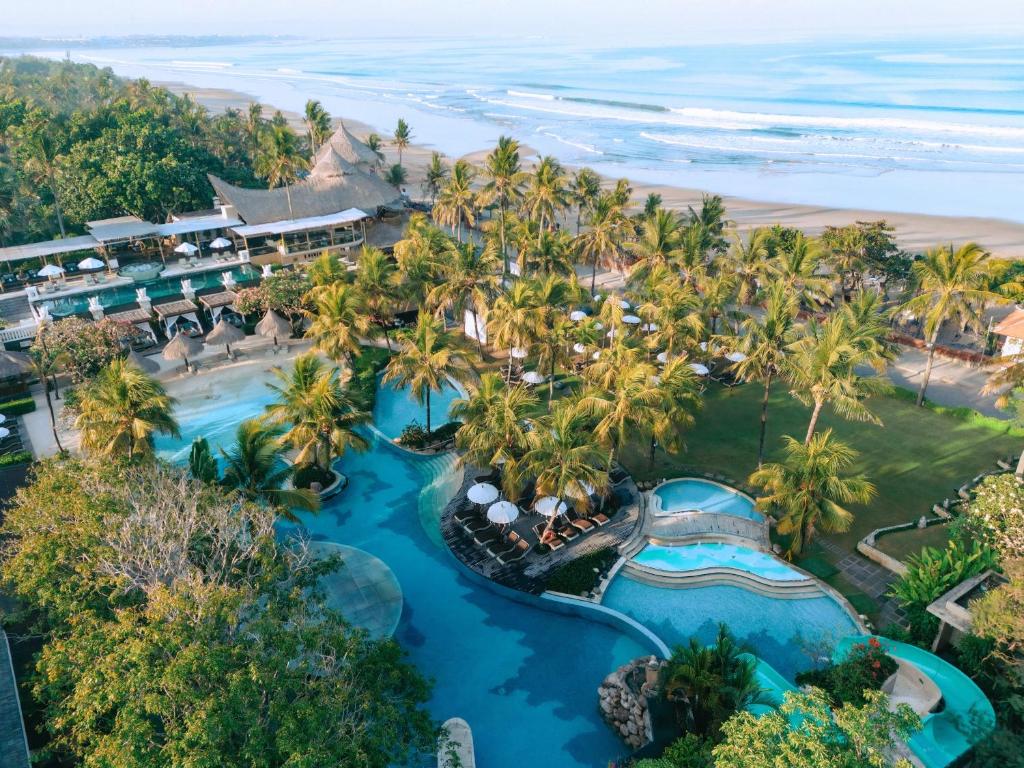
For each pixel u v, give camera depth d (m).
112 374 39.44
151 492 30.98
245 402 56.22
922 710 26.55
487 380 41.44
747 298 69.75
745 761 18.61
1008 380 46.25
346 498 44.75
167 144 103.31
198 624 22.17
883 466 46.94
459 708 30.55
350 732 21.00
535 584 36.56
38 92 159.88
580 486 37.34
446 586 37.44
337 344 54.41
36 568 25.89
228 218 88.69
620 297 72.00
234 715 19.77
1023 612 25.56
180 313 65.06
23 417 54.31
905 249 90.94
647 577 37.25
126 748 18.89
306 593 35.59
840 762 18.41
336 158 95.00
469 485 44.44
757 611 35.12
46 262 82.19
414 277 62.06
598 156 160.50
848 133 178.50
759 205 116.81
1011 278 67.88
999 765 22.81
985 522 33.44
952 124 182.25
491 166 87.50
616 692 29.83
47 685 22.70
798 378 41.47
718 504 43.44
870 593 35.88
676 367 43.69
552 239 68.94
